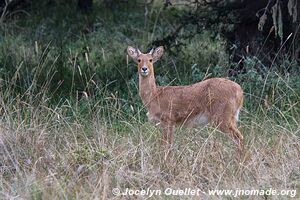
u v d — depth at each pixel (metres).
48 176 16.95
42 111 20.14
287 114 20.81
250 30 26.06
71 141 19.30
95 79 25.09
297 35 24.92
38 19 37.19
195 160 17.39
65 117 20.75
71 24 36.41
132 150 18.16
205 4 27.14
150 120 20.09
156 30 34.16
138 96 23.44
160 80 24.20
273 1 24.95
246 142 19.09
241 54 26.11
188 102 19.52
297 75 23.69
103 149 18.19
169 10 36.09
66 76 25.34
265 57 25.38
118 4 40.84
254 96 21.53
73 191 16.42
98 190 16.14
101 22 37.00
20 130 18.78
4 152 18.08
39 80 24.77
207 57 27.98
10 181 17.19
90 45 31.86
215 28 27.86
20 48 29.52
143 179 17.12
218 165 17.77
